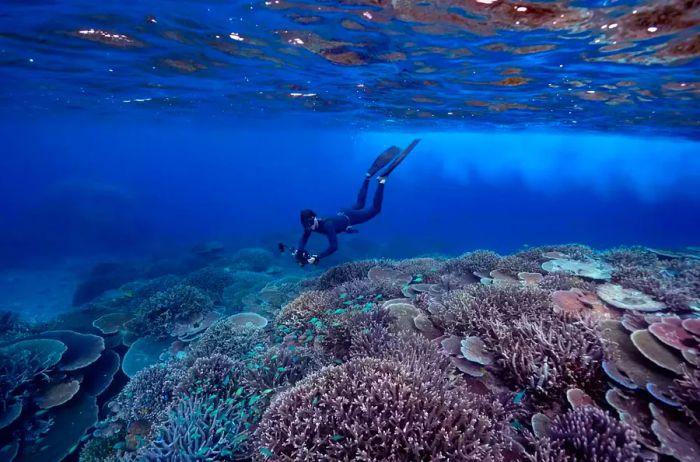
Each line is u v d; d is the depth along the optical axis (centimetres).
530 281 693
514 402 388
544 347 427
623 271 672
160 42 1085
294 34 984
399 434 315
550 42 899
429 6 759
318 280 1050
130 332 971
